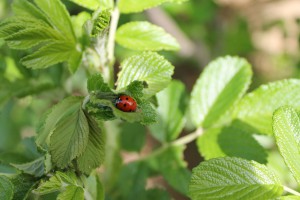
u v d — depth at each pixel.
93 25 0.29
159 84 0.30
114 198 0.37
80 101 0.29
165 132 0.38
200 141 0.34
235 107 0.34
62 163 0.28
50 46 0.30
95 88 0.28
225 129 0.34
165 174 0.37
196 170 0.29
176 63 0.64
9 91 0.37
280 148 0.28
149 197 0.38
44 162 0.29
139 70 0.30
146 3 0.33
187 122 0.46
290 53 0.62
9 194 0.28
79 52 0.31
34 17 0.31
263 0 0.77
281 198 0.28
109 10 0.30
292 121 0.29
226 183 0.28
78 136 0.28
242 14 0.73
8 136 0.43
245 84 0.34
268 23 0.63
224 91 0.35
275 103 0.34
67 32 0.31
